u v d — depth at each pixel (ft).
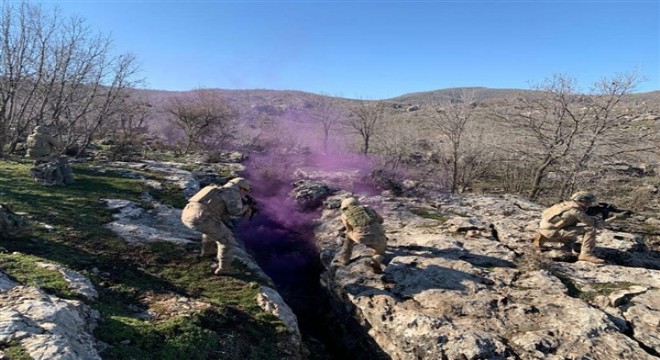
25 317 12.95
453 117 81.15
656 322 19.79
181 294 20.43
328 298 27.32
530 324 19.58
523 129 67.00
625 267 25.82
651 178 76.59
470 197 48.03
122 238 26.08
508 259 26.71
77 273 19.34
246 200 25.23
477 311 20.57
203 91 126.82
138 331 15.25
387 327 20.54
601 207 47.67
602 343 17.98
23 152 58.65
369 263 25.04
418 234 31.89
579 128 60.54
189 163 68.49
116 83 70.44
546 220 28.22
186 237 28.55
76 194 34.45
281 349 18.13
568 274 25.12
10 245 21.89
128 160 61.77
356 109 153.28
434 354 17.98
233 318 18.80
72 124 64.54
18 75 58.44
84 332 13.83
